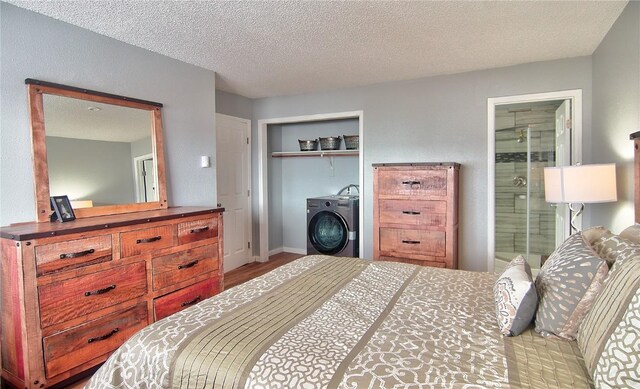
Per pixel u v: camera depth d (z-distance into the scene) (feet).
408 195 11.12
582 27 8.46
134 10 7.36
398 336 3.98
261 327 4.23
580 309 3.87
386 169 11.35
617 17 7.92
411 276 6.34
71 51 8.02
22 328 5.98
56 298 6.31
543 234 15.51
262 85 13.52
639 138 6.08
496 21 8.11
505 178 16.15
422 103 12.67
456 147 12.24
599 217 9.67
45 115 7.53
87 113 8.32
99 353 6.96
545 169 8.34
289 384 3.22
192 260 8.88
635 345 2.77
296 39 9.05
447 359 3.49
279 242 17.72
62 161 7.79
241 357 3.59
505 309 4.10
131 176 9.18
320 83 13.26
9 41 7.04
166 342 3.97
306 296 5.31
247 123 15.58
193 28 8.31
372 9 7.47
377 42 9.30
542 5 7.36
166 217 8.20
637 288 3.01
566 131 11.02
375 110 13.46
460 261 12.30
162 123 10.10
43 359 6.15
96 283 6.89
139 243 7.65
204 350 3.76
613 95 8.39
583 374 3.28
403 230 11.22
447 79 12.26
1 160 6.95
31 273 5.98
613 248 4.38
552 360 3.51
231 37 8.87
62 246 6.37
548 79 10.94
